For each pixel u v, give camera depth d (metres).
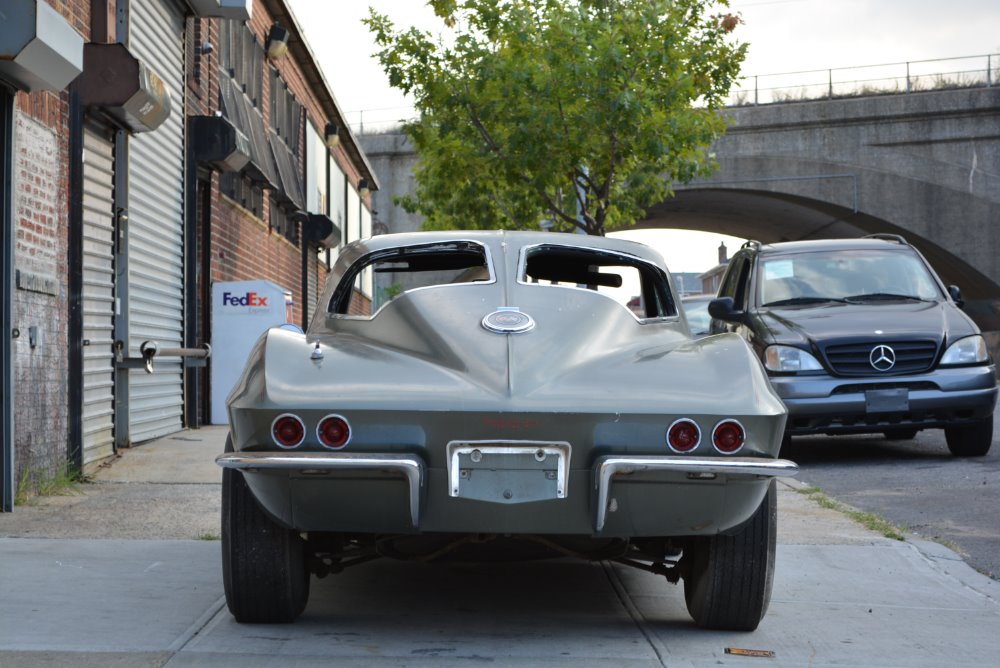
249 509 4.04
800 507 7.39
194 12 11.63
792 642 4.17
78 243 7.84
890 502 7.90
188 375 12.00
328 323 4.56
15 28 5.95
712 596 4.14
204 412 12.59
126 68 8.10
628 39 17.52
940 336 9.88
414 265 4.98
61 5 7.82
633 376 3.88
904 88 41.62
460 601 4.73
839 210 42.97
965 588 5.18
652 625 4.39
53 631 4.07
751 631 4.31
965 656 4.04
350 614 4.45
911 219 41.84
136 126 8.87
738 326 10.78
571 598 4.84
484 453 3.69
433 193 23.95
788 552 5.88
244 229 14.85
